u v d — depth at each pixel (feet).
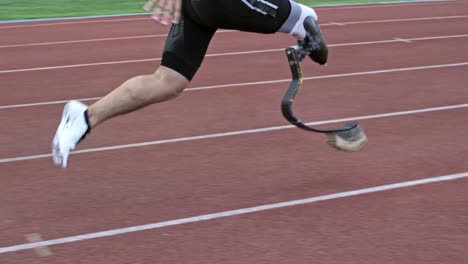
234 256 17.01
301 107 32.73
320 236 18.17
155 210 20.12
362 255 17.01
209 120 30.50
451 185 22.06
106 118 17.97
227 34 56.54
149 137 27.91
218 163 24.52
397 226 18.79
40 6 76.33
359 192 21.45
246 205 20.45
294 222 19.13
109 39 54.95
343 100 34.09
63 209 20.26
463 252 17.12
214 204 20.54
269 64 43.78
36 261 16.88
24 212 20.06
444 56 46.11
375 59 45.09
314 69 41.78
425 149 25.98
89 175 23.34
